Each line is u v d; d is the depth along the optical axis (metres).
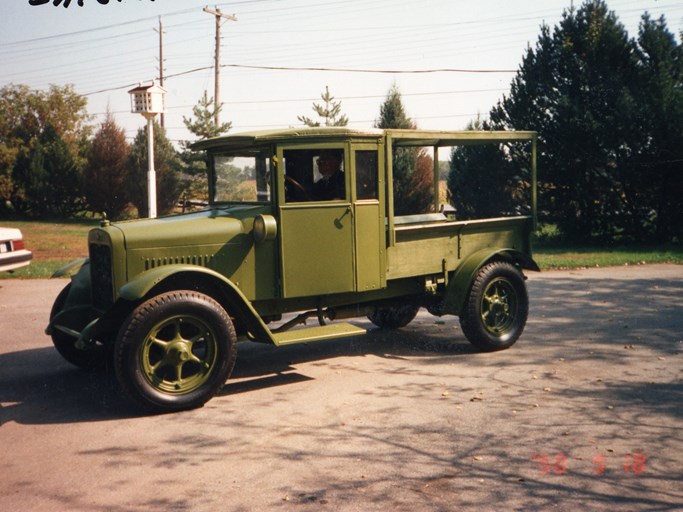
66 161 39.53
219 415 5.30
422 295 7.38
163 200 35.34
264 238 5.95
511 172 21.70
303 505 3.70
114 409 5.52
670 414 5.12
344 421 5.09
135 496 3.86
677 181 19.88
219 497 3.82
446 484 3.94
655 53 20.06
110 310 5.40
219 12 37.88
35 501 3.82
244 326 6.15
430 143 8.09
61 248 22.06
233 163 6.71
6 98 53.59
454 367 6.65
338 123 28.05
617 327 8.43
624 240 21.72
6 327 8.98
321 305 6.61
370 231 6.46
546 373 6.35
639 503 3.66
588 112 19.86
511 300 7.40
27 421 5.24
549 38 21.44
